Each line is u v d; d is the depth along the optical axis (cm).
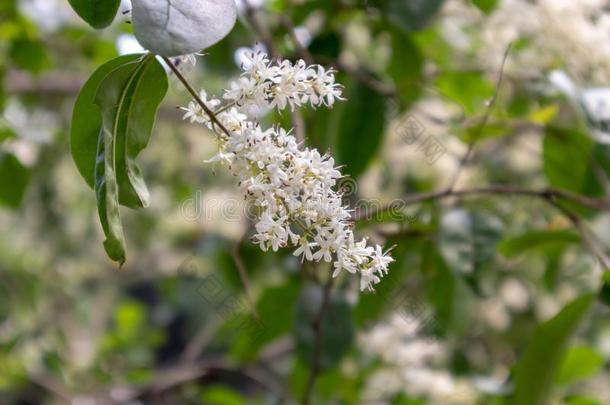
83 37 175
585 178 120
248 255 132
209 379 173
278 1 143
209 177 199
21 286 242
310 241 80
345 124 120
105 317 289
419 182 160
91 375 196
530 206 150
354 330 109
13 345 199
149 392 179
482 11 122
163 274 223
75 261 263
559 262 139
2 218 251
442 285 123
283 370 177
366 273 77
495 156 159
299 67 77
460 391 132
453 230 107
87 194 243
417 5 112
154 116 79
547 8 120
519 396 104
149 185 217
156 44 72
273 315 128
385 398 144
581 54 120
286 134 78
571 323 102
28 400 243
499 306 162
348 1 127
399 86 127
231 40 120
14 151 154
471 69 131
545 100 129
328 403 142
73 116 79
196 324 248
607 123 109
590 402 122
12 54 158
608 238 138
